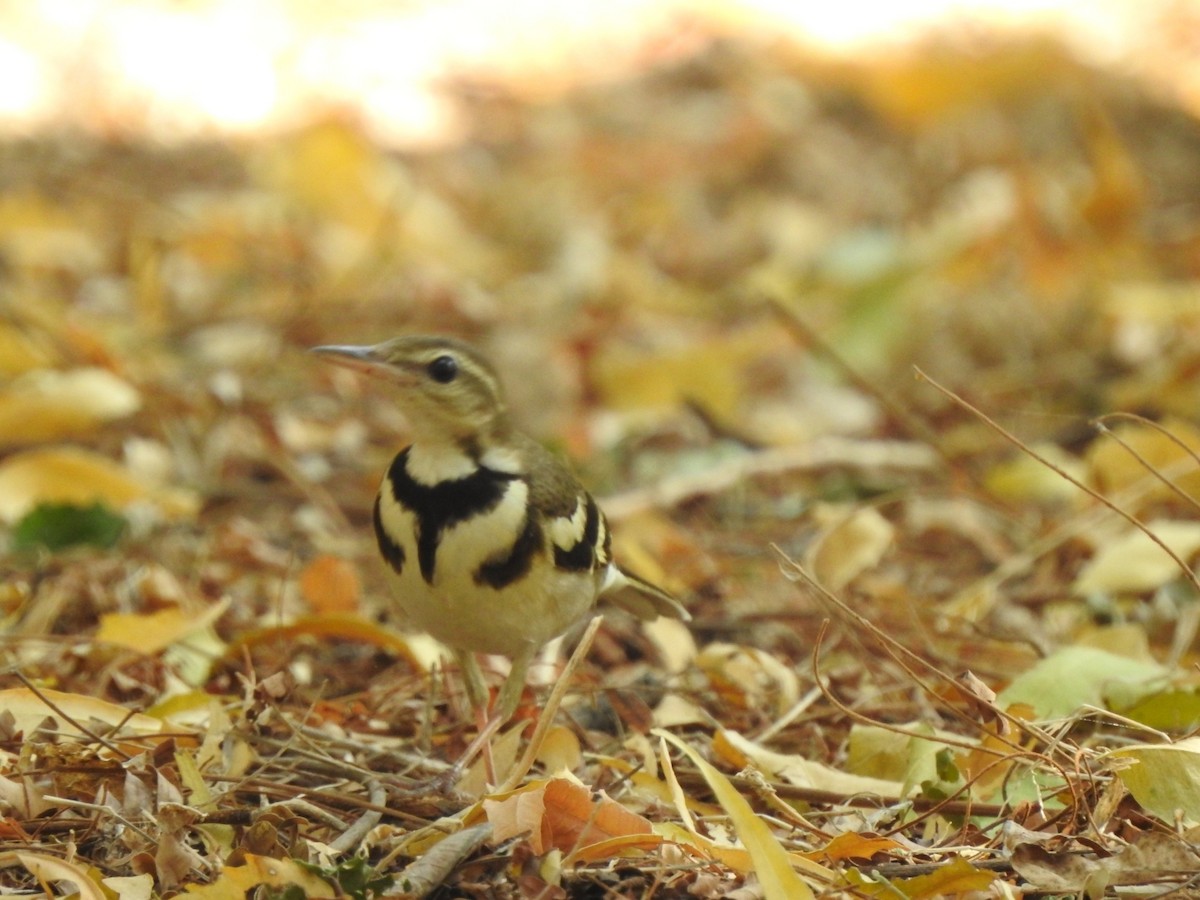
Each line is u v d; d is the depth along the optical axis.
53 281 18.11
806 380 17.31
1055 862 7.33
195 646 10.38
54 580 11.49
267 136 22.55
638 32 27.47
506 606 8.63
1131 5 28.36
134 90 23.28
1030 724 8.57
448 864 7.24
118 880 7.17
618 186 22.95
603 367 16.73
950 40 26.39
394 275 18.88
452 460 8.70
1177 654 10.76
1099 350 17.73
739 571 12.97
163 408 14.74
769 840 6.85
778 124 24.20
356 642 11.09
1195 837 7.59
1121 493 13.34
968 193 21.12
